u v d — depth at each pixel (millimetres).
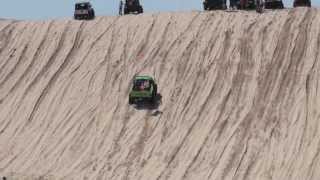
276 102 191000
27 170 194375
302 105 187625
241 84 199625
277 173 172875
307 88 191625
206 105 197625
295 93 191500
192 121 194500
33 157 199125
